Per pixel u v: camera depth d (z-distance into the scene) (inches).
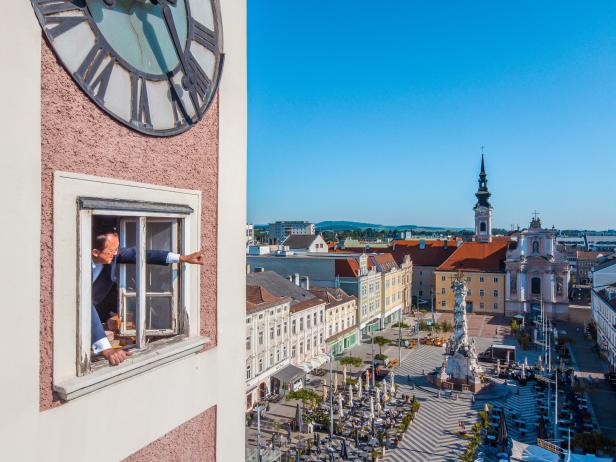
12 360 140.1
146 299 199.6
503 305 3944.4
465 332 2160.4
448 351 2187.5
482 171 4712.1
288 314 2068.2
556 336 3120.1
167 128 193.0
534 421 1745.8
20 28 143.5
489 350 2748.5
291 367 2028.8
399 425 1674.5
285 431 1599.4
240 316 238.8
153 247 204.8
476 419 1756.9
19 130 142.5
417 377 2284.7
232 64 236.5
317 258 3125.0
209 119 220.1
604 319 2817.4
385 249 4955.7
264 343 1868.8
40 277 147.6
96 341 164.9
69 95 156.8
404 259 4170.8
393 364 2472.9
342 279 3053.6
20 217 142.3
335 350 2679.6
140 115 181.0
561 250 4133.9
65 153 155.1
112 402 168.7
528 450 1294.3
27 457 143.1
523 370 2267.5
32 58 146.4
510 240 4175.7
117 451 170.6
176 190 198.1
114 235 177.0
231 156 234.1
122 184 173.5
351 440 1550.2
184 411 202.2
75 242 157.6
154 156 188.4
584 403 1927.9
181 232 201.6
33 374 145.0
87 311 160.9
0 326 137.5
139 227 181.3
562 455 1256.8
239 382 237.9
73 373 156.2
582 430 1674.5
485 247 4168.3
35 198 146.3
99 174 165.9
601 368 2544.3
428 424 1710.1
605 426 1736.0
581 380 2304.4
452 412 1829.5
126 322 194.1
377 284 3383.4
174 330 199.5
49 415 149.1
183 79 201.5
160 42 192.5
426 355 2721.5
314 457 1416.1
